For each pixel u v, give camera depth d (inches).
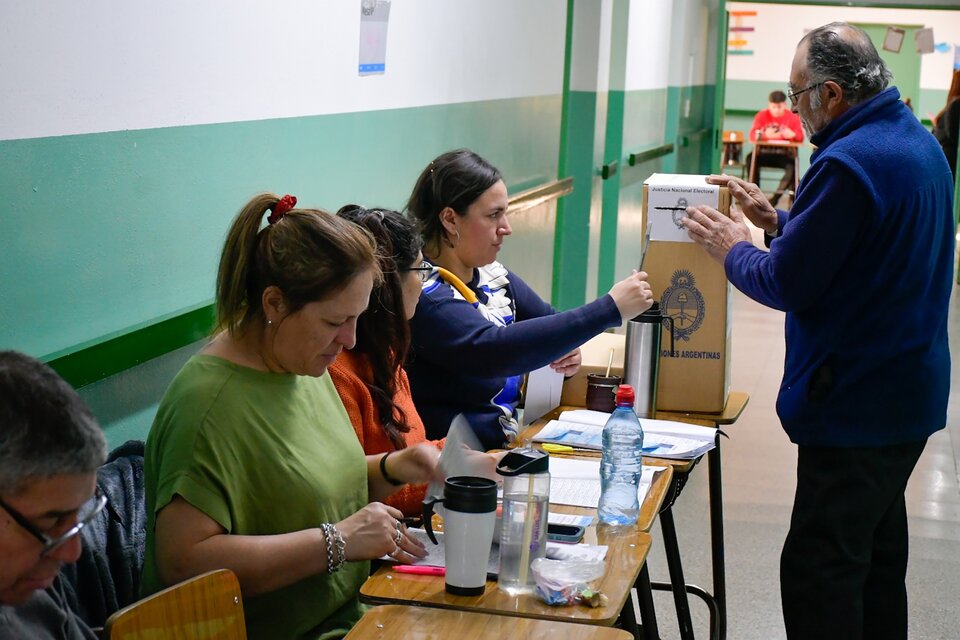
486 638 62.7
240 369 73.7
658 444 101.8
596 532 79.1
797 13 622.8
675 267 114.7
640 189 310.5
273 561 68.8
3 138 74.6
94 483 48.6
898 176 99.2
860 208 98.8
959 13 601.6
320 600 75.2
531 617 66.2
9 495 45.1
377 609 66.3
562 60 222.8
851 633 105.3
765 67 633.6
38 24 76.8
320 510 74.6
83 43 81.4
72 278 82.4
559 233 238.8
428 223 109.1
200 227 98.1
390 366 89.5
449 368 102.9
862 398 103.0
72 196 81.7
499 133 183.9
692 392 117.0
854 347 102.3
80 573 71.5
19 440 44.6
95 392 85.5
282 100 109.6
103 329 86.3
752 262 105.9
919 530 170.7
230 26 99.6
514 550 69.9
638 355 112.5
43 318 79.7
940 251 105.0
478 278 114.6
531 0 195.9
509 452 71.9
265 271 72.8
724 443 213.2
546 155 218.1
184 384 72.1
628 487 82.7
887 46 578.6
